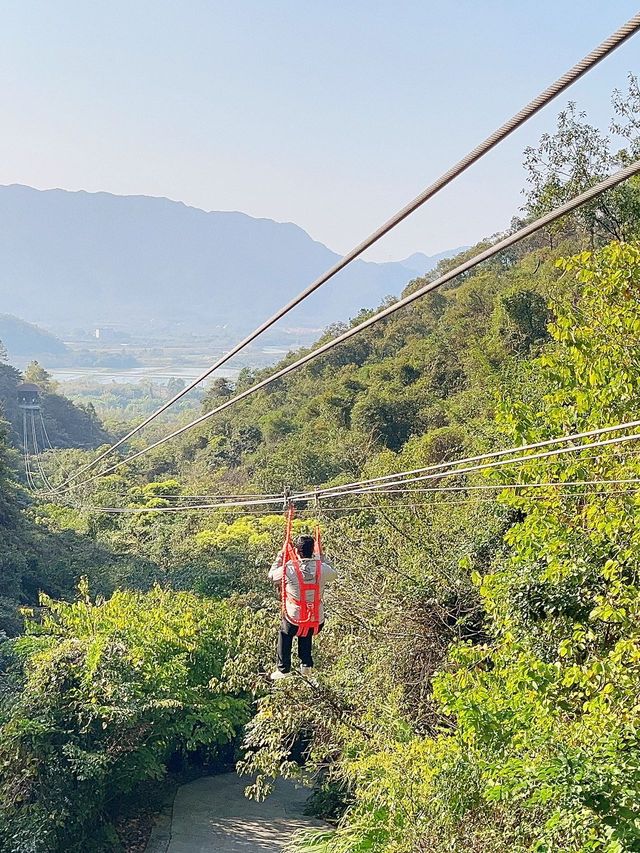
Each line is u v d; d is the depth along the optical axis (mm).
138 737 22766
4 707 21844
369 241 4668
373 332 89062
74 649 22750
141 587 38062
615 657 10570
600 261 13102
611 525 11320
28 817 19672
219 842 22188
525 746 10094
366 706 17906
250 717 26469
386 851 12266
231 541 40344
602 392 12039
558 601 12797
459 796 11305
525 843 10633
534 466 12609
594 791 8430
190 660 25625
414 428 53906
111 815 23672
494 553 18469
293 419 77875
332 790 21109
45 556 45281
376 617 18891
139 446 123250
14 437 120688
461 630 18281
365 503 22359
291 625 9906
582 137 28094
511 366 42219
